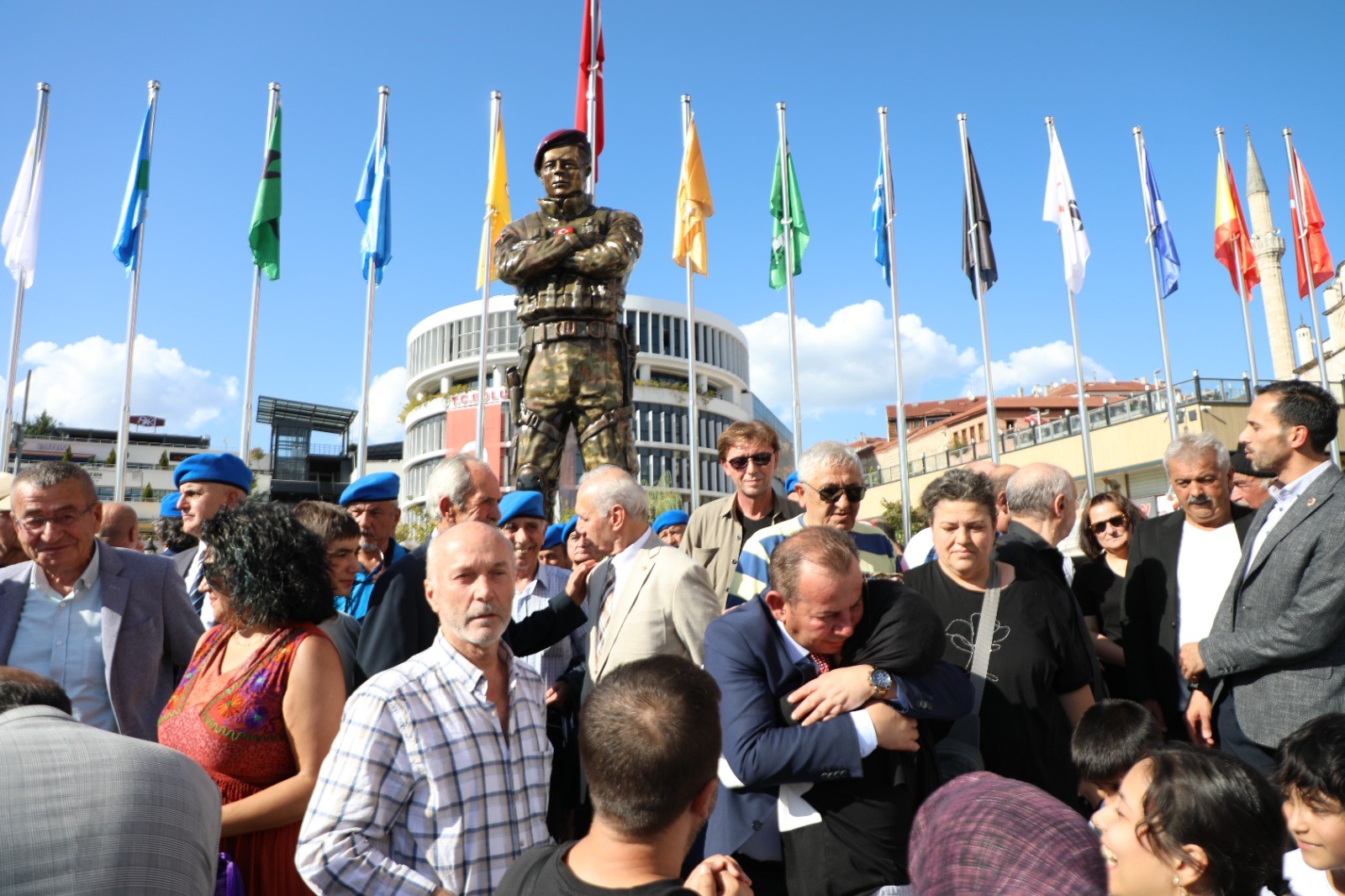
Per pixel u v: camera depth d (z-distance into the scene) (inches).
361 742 95.0
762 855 112.4
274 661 109.9
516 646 166.7
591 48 543.2
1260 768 144.9
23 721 76.2
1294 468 153.3
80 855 68.3
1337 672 139.1
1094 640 193.3
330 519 149.3
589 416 377.4
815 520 167.6
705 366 2778.1
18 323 588.7
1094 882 45.2
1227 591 155.3
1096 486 1477.6
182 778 77.5
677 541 277.7
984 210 685.9
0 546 189.8
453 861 93.7
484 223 594.9
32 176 597.9
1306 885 107.3
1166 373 738.8
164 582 153.0
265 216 573.3
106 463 3090.6
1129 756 113.7
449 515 178.9
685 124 610.2
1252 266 742.5
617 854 70.0
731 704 109.6
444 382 2810.0
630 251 377.1
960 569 138.9
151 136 597.9
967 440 2682.1
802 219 661.3
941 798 52.4
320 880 90.4
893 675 107.0
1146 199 744.3
